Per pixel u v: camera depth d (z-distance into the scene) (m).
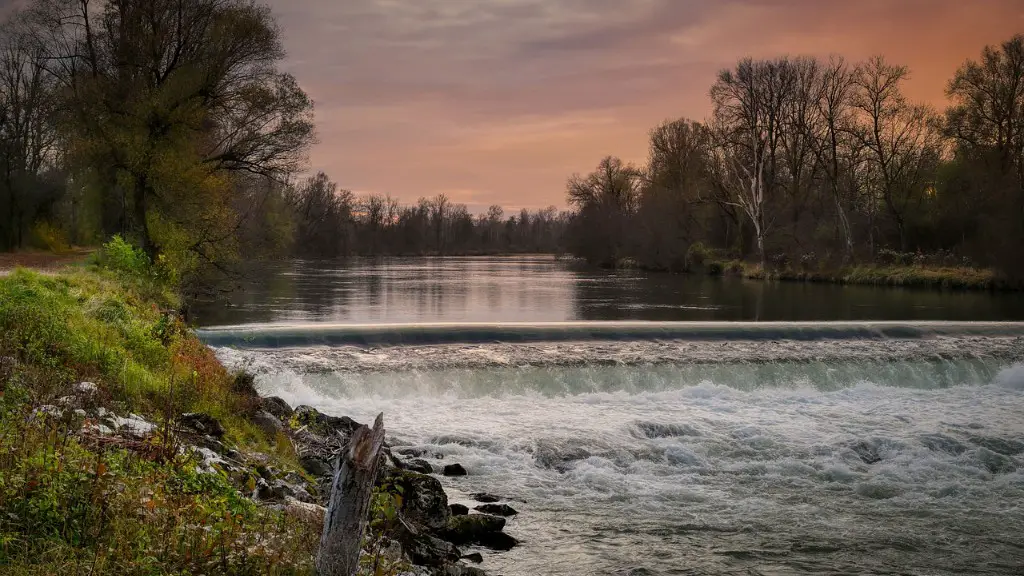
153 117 33.78
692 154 81.56
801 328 26.05
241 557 6.14
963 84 60.94
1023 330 27.19
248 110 36.47
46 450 6.71
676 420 17.03
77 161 34.03
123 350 12.86
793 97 66.88
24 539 5.57
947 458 15.13
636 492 12.88
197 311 36.50
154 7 35.97
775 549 10.70
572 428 16.12
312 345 22.78
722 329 25.48
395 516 9.26
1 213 51.62
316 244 136.50
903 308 40.38
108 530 6.03
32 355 10.90
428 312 37.62
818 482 13.71
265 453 10.95
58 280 18.11
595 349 23.08
